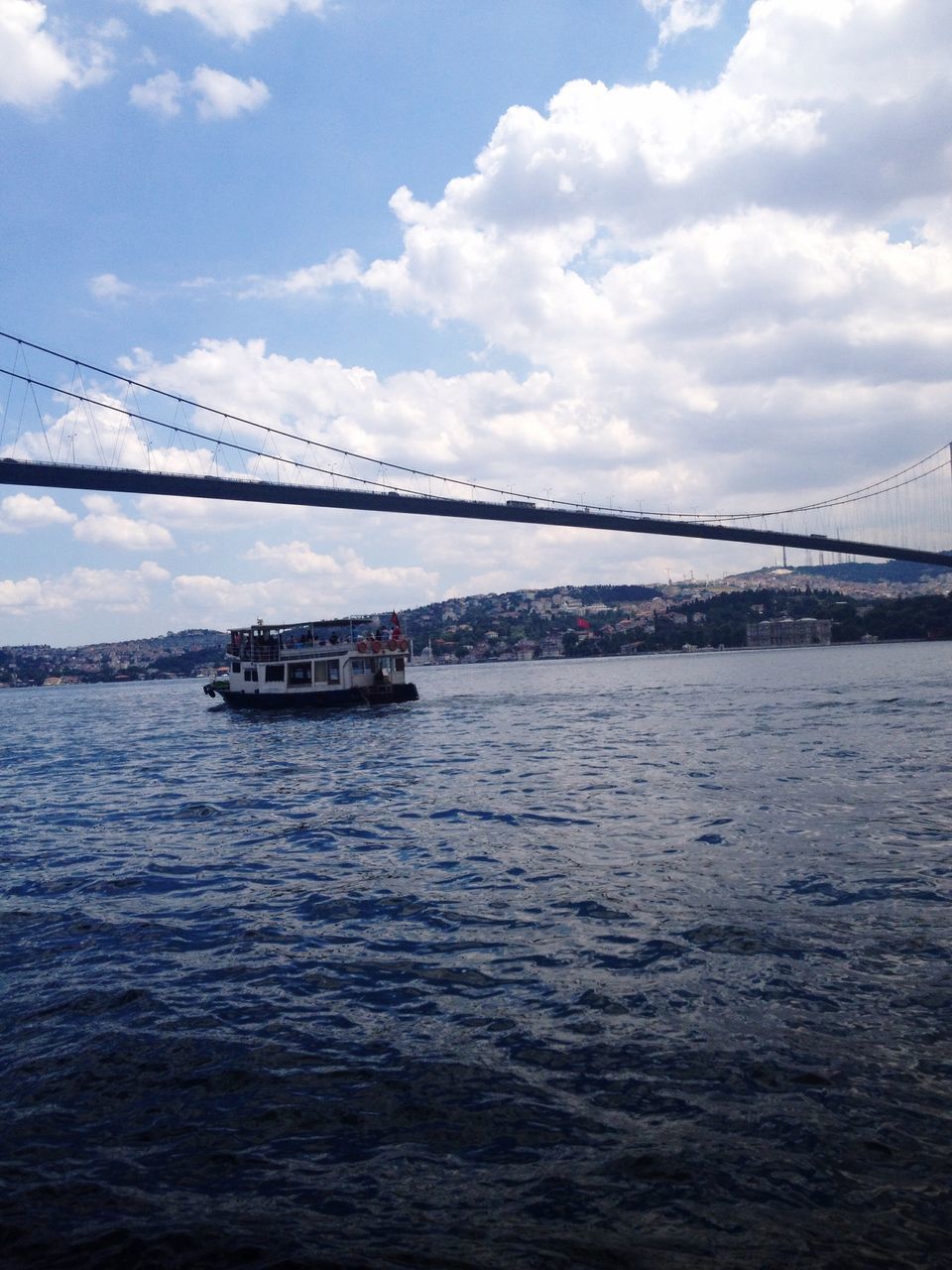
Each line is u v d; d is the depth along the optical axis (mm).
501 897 10312
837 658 127188
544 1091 5723
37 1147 5316
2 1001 7703
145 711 68875
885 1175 4656
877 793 15820
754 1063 5910
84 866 13094
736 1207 4469
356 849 13422
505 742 29516
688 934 8555
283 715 46219
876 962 7539
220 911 10312
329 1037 6703
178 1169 5047
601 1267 4109
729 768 20156
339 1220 4527
